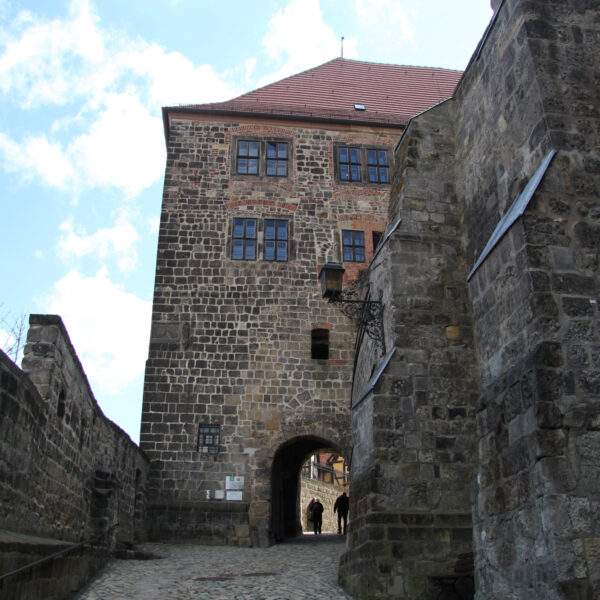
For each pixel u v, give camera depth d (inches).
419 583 395.2
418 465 421.7
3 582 258.8
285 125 1019.9
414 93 1182.9
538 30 354.0
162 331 878.4
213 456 822.5
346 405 865.5
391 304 459.5
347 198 986.1
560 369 280.1
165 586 444.1
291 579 480.7
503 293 325.1
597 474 264.2
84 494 519.8
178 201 954.1
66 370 445.4
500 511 300.2
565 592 247.0
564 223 306.3
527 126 352.8
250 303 904.9
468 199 461.4
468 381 443.5
